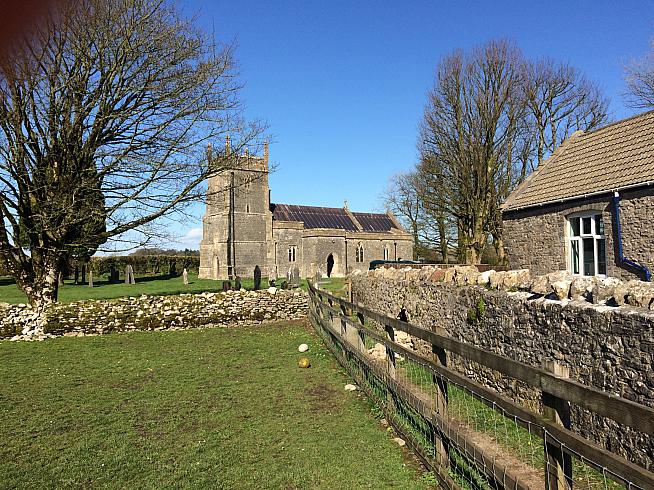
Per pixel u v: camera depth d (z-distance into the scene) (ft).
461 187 87.15
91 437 19.06
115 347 38.55
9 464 16.62
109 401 23.88
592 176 42.83
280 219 191.21
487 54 82.94
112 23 46.03
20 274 47.80
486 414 20.16
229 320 49.21
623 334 15.67
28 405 23.26
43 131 45.03
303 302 53.72
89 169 46.73
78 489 14.84
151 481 15.25
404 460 16.31
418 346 34.19
